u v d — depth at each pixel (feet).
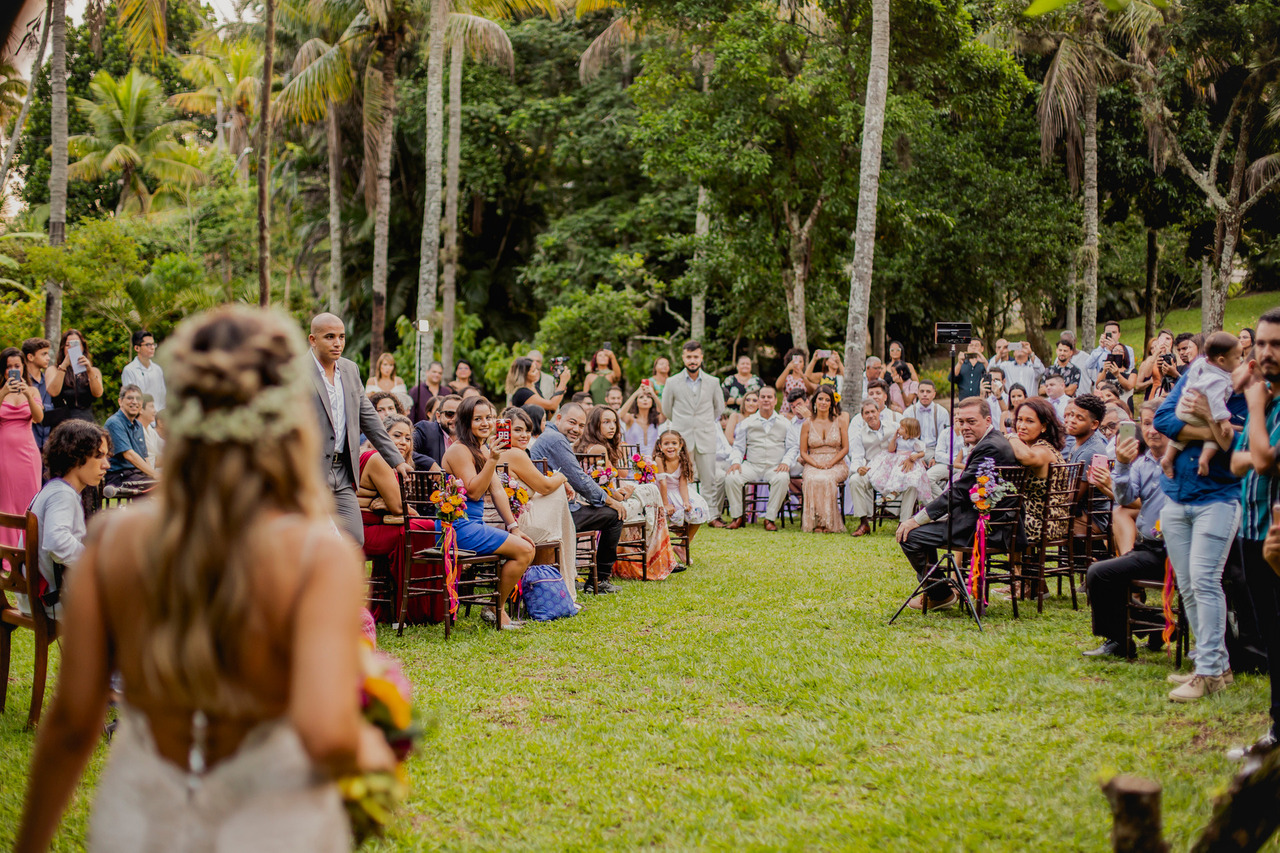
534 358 37.81
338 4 68.59
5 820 12.15
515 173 91.91
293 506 5.69
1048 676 18.16
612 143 79.77
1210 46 62.44
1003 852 11.34
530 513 23.99
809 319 63.98
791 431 41.81
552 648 20.83
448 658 20.08
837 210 54.39
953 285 73.97
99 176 102.27
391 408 29.40
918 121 55.72
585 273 79.66
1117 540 22.99
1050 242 69.10
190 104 121.80
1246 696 16.58
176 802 5.56
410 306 96.22
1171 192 73.26
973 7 65.57
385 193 69.21
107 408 66.95
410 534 22.25
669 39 60.39
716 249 61.05
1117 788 8.57
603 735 15.37
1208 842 9.96
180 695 5.50
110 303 66.59
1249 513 14.56
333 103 81.05
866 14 53.52
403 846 11.62
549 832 12.01
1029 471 23.30
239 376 5.42
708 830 12.03
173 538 5.48
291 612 5.44
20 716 16.34
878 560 31.89
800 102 51.11
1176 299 98.89
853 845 11.53
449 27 70.49
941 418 39.11
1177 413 16.72
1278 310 13.78
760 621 23.11
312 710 5.25
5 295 73.15
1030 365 46.73
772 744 14.89
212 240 90.94
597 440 30.12
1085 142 68.33
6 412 24.91
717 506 42.16
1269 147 66.85
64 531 15.10
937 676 18.29
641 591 27.12
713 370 67.87
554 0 77.92
